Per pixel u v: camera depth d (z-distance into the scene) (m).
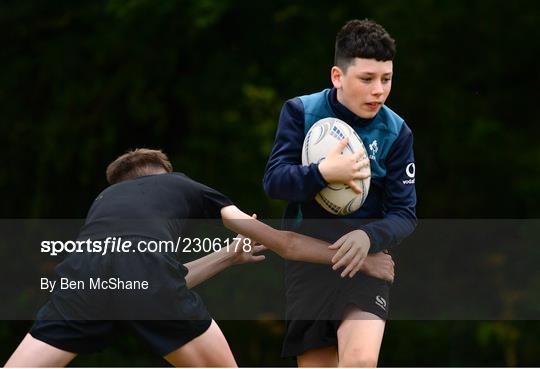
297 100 16.14
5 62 45.66
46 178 44.69
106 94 44.25
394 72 44.00
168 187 16.06
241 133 43.78
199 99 44.41
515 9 43.38
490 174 44.62
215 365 15.32
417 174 44.81
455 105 44.38
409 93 44.41
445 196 44.91
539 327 41.41
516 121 45.28
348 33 15.47
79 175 44.62
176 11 43.16
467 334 41.69
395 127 16.08
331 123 15.53
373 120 15.96
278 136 16.03
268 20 45.06
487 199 44.78
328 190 15.34
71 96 44.31
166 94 45.31
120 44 44.28
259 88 43.97
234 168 43.69
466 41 44.28
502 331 40.91
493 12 43.38
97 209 15.79
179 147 45.56
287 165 15.41
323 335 16.48
